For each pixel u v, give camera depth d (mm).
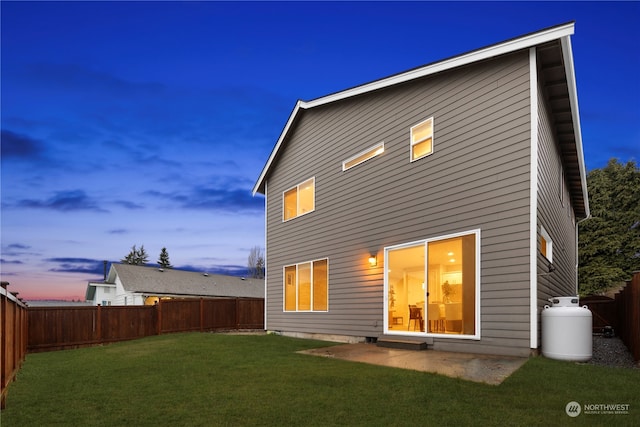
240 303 18328
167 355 8766
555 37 7270
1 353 5180
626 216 25016
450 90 9148
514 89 7879
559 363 6566
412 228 9727
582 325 6938
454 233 8680
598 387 5172
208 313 17188
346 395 5148
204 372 6828
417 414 4371
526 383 5395
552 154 9875
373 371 6480
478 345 7973
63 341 12680
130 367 7543
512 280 7531
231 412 4590
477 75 8602
